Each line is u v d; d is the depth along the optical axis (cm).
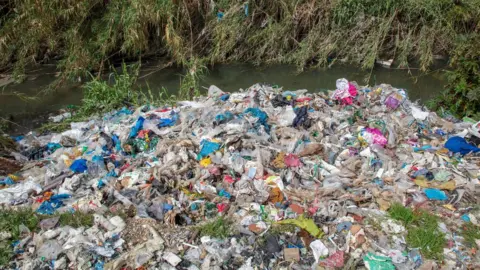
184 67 926
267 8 983
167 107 654
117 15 862
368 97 653
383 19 959
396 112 610
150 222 387
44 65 911
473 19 967
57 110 736
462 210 414
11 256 352
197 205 412
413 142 533
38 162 516
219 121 538
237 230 378
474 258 360
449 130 575
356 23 973
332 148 505
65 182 457
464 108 643
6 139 572
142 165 481
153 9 870
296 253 355
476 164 490
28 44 852
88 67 865
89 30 888
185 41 948
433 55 969
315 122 559
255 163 457
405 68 946
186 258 352
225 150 483
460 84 633
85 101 702
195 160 476
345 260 355
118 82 739
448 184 438
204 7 959
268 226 380
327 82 884
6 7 899
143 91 822
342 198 420
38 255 352
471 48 627
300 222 382
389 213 402
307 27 1002
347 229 380
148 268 343
